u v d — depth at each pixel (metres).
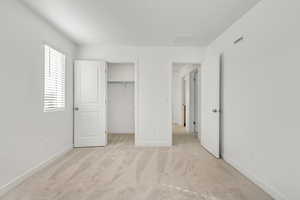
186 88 7.89
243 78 3.27
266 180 2.65
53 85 4.03
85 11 3.20
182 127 8.63
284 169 2.32
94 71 5.11
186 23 3.70
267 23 2.64
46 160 3.64
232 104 3.68
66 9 3.12
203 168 3.54
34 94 3.25
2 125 2.54
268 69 2.62
